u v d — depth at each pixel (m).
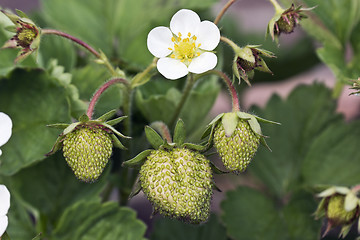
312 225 0.32
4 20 0.30
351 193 0.27
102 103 0.29
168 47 0.26
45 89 0.29
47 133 0.29
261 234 0.32
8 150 0.29
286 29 0.26
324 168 0.33
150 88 0.32
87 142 0.24
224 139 0.25
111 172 0.32
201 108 0.31
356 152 0.33
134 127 0.31
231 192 0.33
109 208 0.30
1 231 0.24
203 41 0.26
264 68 0.26
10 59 0.30
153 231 0.32
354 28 0.33
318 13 0.33
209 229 0.32
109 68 0.28
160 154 0.25
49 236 0.30
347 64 0.33
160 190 0.24
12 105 0.29
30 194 0.30
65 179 0.31
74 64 0.32
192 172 0.24
